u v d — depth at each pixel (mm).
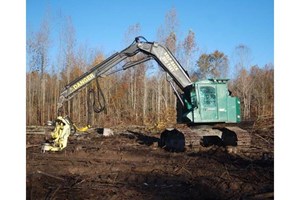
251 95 37406
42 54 34281
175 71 14383
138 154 13586
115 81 38719
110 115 36094
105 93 37031
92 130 24625
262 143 16125
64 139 14086
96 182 8812
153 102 36469
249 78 36844
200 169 10250
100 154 13586
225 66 42438
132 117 36375
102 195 7621
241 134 13422
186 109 14312
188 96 14305
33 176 9047
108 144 17641
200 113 13727
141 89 37250
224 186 8273
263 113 31719
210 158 12148
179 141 14305
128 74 38062
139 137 20891
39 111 35500
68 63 35125
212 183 8602
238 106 14203
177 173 9844
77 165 11039
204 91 13836
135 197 7484
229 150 13305
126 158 12633
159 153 13812
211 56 42625
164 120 31156
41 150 14195
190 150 13789
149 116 35938
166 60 14352
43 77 34594
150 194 7723
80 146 16156
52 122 14383
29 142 18422
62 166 10844
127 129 26969
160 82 34406
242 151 13484
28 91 34812
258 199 7219
